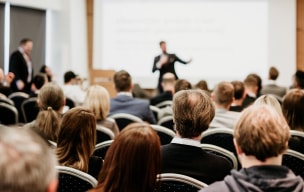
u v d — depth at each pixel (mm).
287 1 9938
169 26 10289
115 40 10414
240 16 10102
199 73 10281
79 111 2402
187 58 10289
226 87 3842
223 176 2322
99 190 1807
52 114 2939
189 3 10219
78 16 10375
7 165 885
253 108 1661
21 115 6461
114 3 10375
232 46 10156
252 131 1566
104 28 10414
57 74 10188
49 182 934
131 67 10406
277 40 10016
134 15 10352
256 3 10047
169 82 6438
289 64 10000
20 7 9727
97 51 10422
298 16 10281
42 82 6816
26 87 8594
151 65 10367
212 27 10195
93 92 3850
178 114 2426
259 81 6191
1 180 876
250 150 1568
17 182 883
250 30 10094
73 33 10234
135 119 4250
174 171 2293
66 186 2115
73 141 2359
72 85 6703
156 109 5508
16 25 9695
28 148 917
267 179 1513
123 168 1774
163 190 2070
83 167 2334
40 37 10125
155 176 1809
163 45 8938
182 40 10273
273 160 1573
